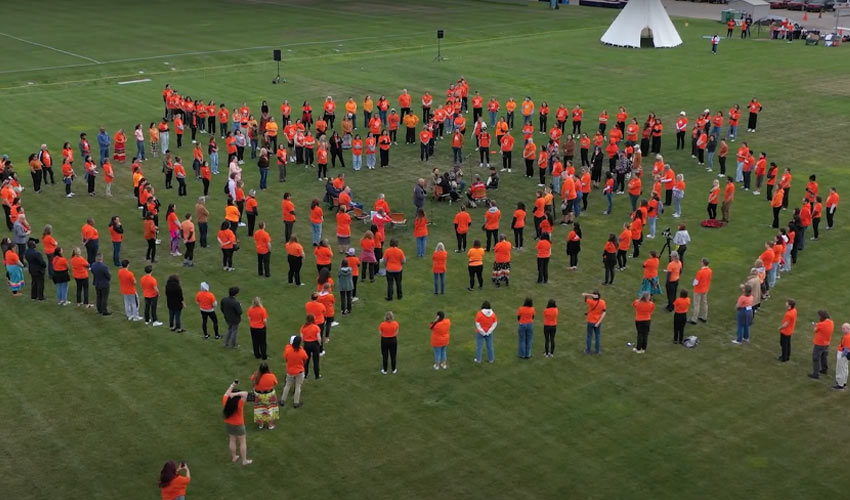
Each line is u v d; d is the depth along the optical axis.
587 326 26.55
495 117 53.53
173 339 27.52
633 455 21.73
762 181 42.94
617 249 32.16
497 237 35.28
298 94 59.97
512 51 76.19
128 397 24.16
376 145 48.44
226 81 63.81
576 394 24.48
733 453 21.86
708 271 28.41
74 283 31.75
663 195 40.62
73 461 21.38
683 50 77.12
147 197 34.78
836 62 71.88
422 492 20.28
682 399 24.30
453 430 22.73
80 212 38.62
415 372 25.62
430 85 62.94
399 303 30.20
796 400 24.34
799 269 33.41
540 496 20.16
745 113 55.84
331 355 26.58
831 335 26.69
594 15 97.81
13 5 99.12
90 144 48.34
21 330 28.02
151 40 78.69
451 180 40.31
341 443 22.19
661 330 28.39
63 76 64.44
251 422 23.20
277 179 43.41
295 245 31.02
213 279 32.03
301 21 91.00
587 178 38.50
